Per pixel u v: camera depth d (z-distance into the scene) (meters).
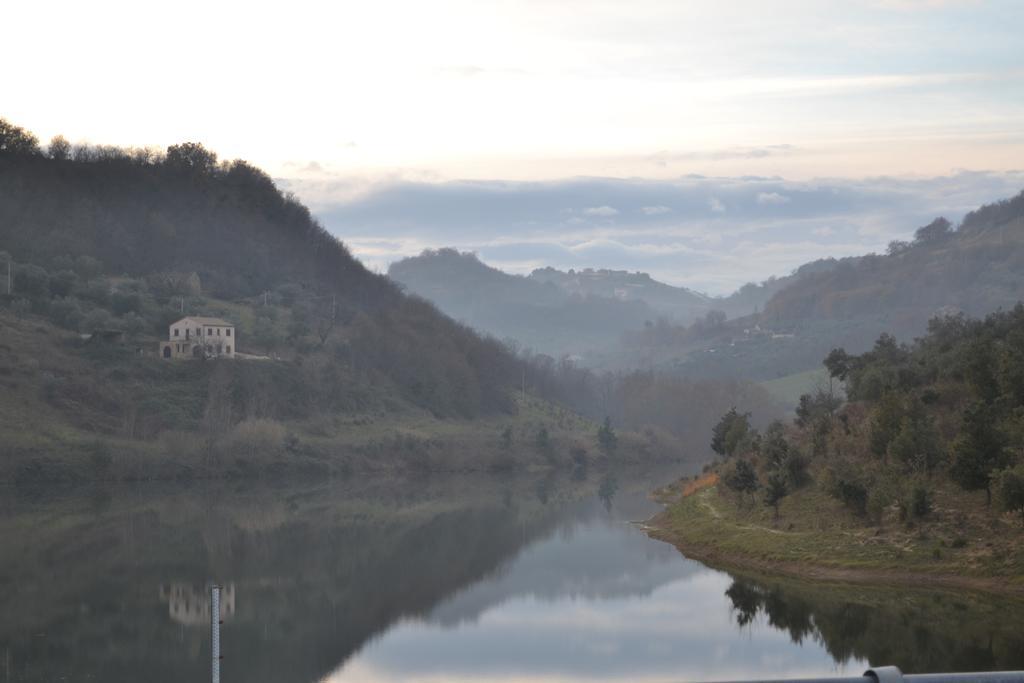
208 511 148.62
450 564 105.62
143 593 89.81
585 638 72.06
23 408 187.88
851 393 127.19
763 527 101.00
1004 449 83.81
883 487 89.06
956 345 123.00
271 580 96.69
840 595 78.44
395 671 64.88
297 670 65.38
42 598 87.56
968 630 66.38
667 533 119.94
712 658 65.12
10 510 143.50
